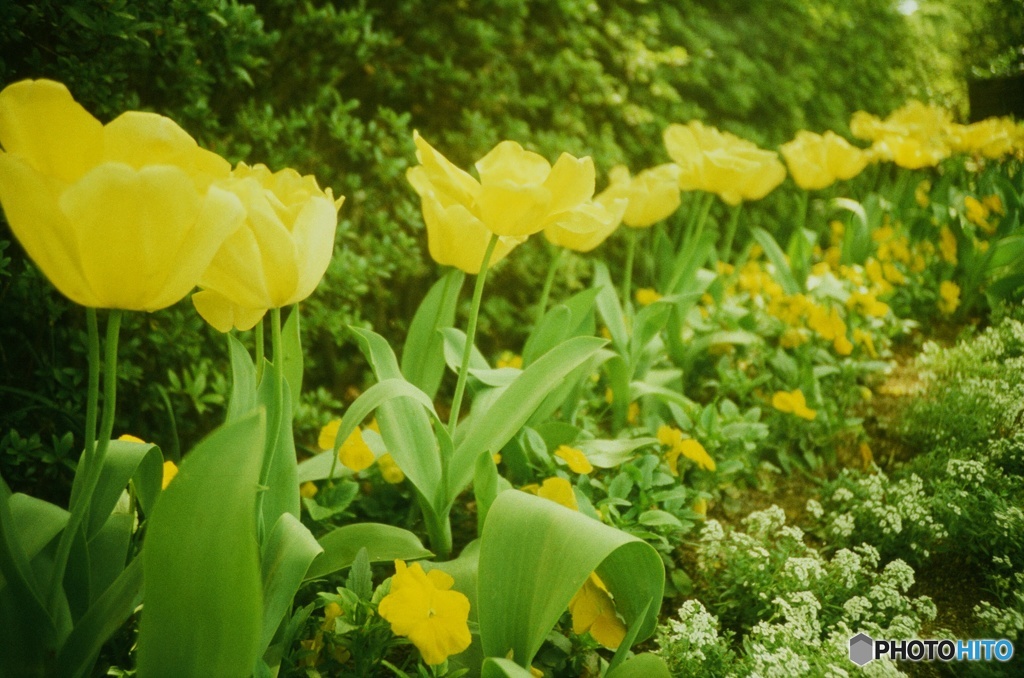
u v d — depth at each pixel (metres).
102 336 2.32
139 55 2.32
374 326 3.44
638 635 1.61
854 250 4.09
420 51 3.41
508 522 1.43
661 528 2.01
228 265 1.17
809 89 5.35
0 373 2.24
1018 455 2.45
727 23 5.00
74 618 1.31
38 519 1.35
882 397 3.14
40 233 0.98
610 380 2.67
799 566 1.93
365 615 1.48
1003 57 5.97
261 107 2.91
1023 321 3.20
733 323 3.24
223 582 1.08
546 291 2.41
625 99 4.19
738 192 3.17
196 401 2.34
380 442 2.20
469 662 1.62
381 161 2.90
